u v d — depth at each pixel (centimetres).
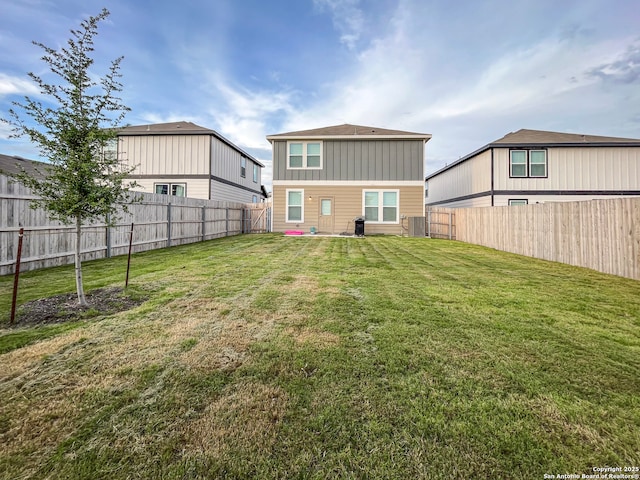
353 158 1473
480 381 229
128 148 1538
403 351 274
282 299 425
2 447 166
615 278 581
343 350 275
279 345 285
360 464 158
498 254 913
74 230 686
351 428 181
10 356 260
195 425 183
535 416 191
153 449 166
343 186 1474
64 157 382
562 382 228
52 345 281
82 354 265
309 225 1486
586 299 436
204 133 1513
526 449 167
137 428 181
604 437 175
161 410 196
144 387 220
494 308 393
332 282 525
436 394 213
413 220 1378
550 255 797
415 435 176
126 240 835
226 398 208
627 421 187
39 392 212
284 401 205
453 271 636
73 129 380
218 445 169
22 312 359
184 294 444
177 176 1531
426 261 761
